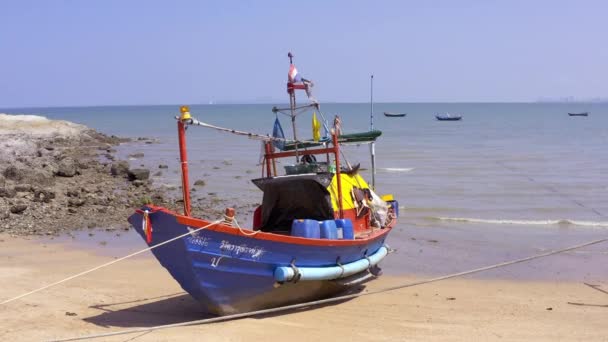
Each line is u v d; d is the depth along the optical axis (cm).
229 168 3697
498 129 8106
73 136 5922
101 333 973
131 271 1429
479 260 1600
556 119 11544
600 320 1113
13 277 1344
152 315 1097
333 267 1124
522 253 1675
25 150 4391
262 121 11188
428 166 3750
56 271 1412
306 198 1241
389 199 1588
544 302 1234
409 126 9025
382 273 1466
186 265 960
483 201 2502
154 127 9688
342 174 1352
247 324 1030
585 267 1523
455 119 10875
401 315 1134
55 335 963
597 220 2119
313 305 1186
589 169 3522
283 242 1029
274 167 1354
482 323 1091
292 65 1306
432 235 1900
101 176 3098
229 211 1003
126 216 2111
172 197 2514
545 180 3088
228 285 1004
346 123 9938
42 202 2269
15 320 1043
